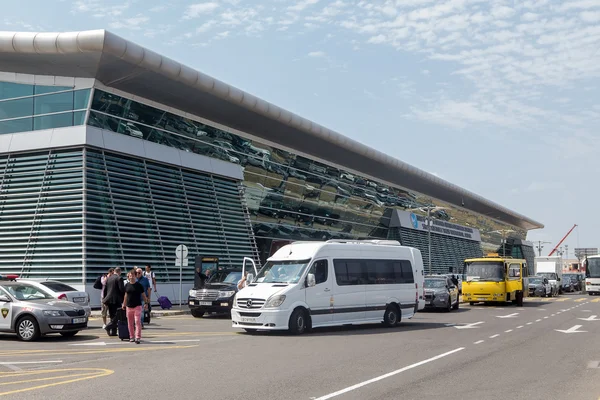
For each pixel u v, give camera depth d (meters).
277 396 9.11
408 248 23.48
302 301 18.95
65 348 15.44
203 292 26.05
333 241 20.94
